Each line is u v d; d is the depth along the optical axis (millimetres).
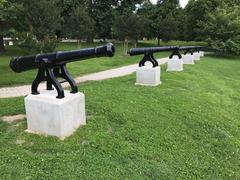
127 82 10586
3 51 23594
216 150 5832
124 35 23312
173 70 14195
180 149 5574
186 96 9125
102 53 5105
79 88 9156
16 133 5531
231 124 7371
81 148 5082
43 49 13742
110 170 4582
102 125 6078
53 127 5367
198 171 4992
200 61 21156
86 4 34250
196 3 32812
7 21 19844
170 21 34281
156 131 6121
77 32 22922
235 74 17906
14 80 10492
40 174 4332
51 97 5406
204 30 29391
